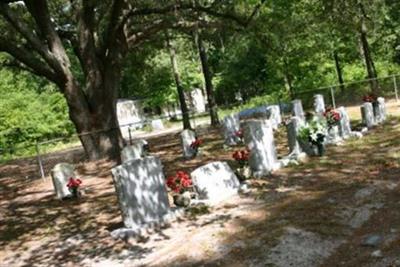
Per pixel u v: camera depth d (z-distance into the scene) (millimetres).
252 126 13188
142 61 30578
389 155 13586
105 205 13219
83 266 8828
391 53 41094
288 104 28984
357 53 39875
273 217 9539
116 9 21359
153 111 60562
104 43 22781
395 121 20359
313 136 14742
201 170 11445
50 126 41781
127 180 10086
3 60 26812
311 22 23688
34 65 21594
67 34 25141
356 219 8805
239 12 22812
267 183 12344
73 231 11180
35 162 28047
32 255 9930
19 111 40250
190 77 54219
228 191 11719
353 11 21922
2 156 35844
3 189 19141
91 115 22719
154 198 10430
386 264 6832
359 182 11203
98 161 21922
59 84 22438
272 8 25344
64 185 15344
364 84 34844
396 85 31812
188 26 23125
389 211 8953
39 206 14617
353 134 17625
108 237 10133
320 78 40688
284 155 15789
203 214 10523
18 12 25891
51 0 26516
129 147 18422
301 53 34062
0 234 11953
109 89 23062
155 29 23547
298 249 7852
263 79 50250
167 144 26047
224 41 27234
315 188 11281
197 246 8695
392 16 36406
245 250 8164
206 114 45031
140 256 8859
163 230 9969
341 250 7602
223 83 55000
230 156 17828
